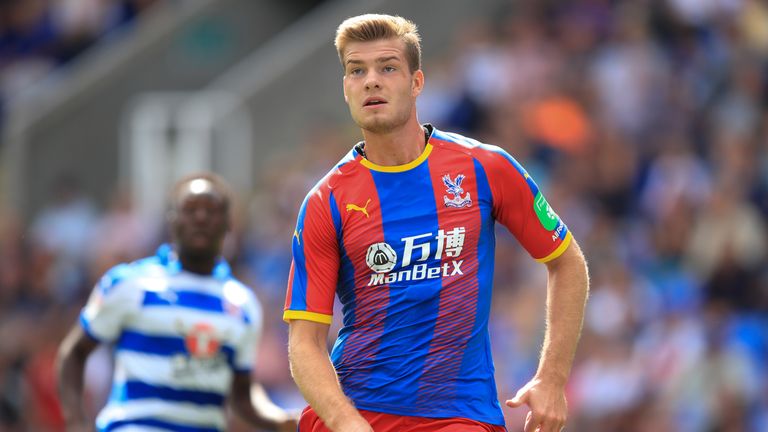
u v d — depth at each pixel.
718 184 35.16
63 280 45.06
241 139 45.69
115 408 19.89
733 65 39.69
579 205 36.44
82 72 51.16
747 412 30.30
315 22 49.94
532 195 14.48
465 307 14.14
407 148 14.23
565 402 14.27
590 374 31.84
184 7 50.19
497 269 34.69
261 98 45.97
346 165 14.37
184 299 20.00
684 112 38.44
